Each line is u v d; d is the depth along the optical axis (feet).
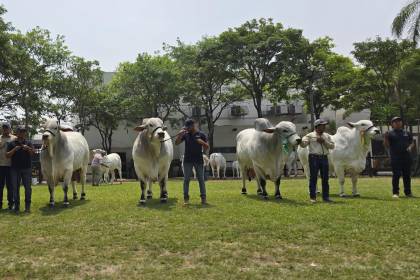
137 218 25.73
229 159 140.05
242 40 103.71
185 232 21.93
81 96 111.14
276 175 34.12
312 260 17.39
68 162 32.42
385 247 18.79
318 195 37.60
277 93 118.73
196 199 34.91
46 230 23.24
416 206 28.35
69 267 17.03
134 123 133.90
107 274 16.22
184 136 31.50
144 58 116.78
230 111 140.87
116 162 75.46
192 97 115.96
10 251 19.52
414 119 97.91
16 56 83.76
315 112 120.78
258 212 26.81
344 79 105.09
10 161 31.48
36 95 95.55
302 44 104.06
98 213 27.78
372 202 30.91
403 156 35.19
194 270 16.38
